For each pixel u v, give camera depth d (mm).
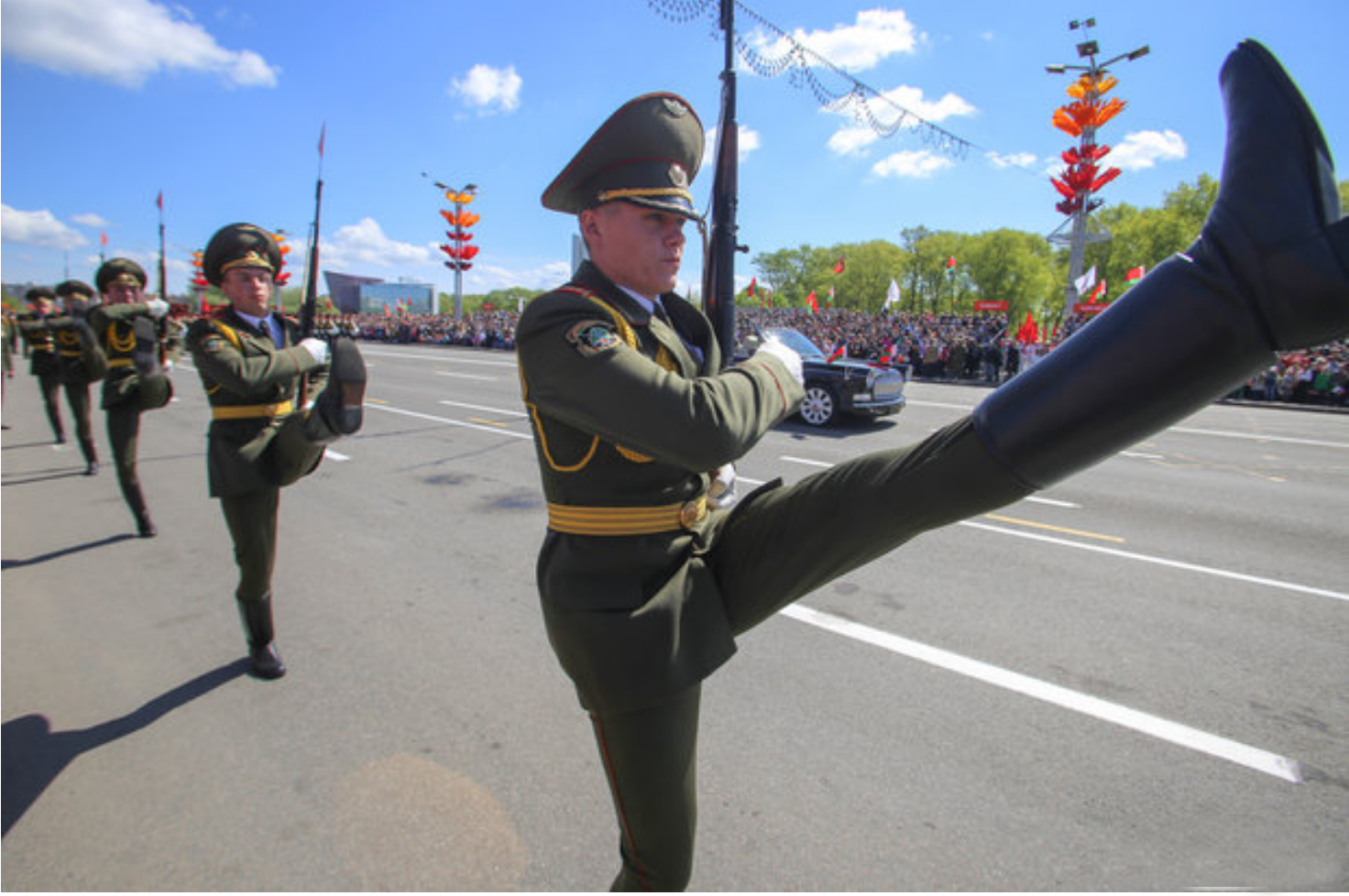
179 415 9938
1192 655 3104
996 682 2857
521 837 1999
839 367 9758
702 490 1305
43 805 2139
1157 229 41031
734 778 2254
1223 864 1907
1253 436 9562
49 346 7738
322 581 3916
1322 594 3842
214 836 2014
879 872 1874
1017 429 840
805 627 3352
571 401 1063
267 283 2775
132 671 2934
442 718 2580
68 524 4961
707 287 1631
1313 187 651
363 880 1854
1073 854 1942
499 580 3941
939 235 59875
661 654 1171
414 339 32781
